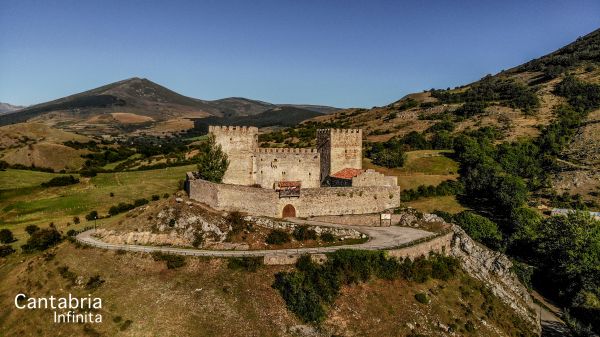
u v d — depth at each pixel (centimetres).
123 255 6744
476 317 6122
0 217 11406
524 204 11731
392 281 6181
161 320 5394
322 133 9488
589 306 7481
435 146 16938
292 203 7725
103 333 5391
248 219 7294
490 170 12988
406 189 12338
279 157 9162
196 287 5816
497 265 7769
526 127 18312
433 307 5956
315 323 5356
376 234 7394
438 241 7200
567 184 13250
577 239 8856
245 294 5669
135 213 8394
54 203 12219
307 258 6103
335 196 7994
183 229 7306
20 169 16838
